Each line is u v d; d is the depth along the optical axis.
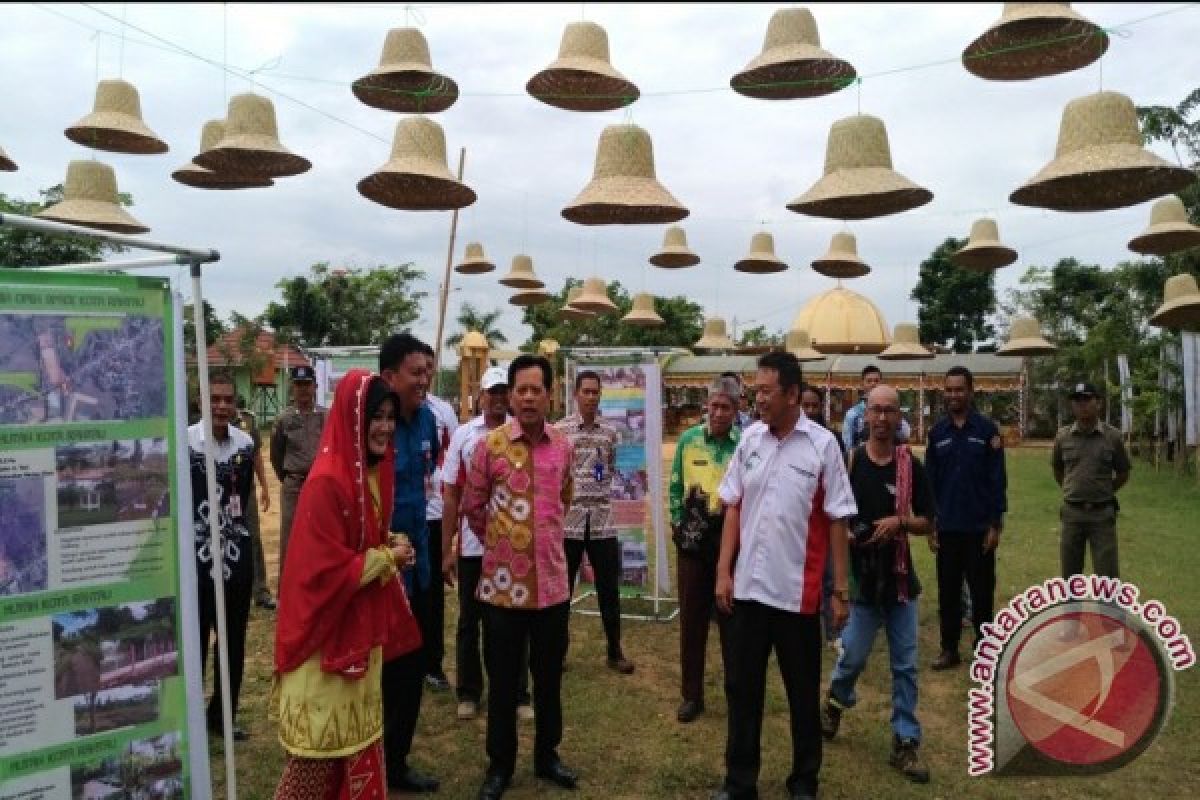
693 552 5.26
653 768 4.60
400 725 4.20
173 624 3.04
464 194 5.51
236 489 4.61
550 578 4.20
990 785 4.39
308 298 34.78
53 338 2.79
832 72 4.87
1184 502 14.42
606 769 4.59
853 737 5.02
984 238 8.80
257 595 7.70
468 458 4.82
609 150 5.38
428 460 4.52
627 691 5.79
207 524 4.50
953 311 46.03
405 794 4.26
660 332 39.00
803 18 4.84
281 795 3.12
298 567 3.04
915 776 4.43
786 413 4.03
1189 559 9.57
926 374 32.34
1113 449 6.29
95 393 2.87
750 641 4.07
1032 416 34.19
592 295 14.25
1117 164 4.11
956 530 6.08
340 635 3.10
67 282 2.82
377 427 3.18
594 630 7.25
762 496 4.06
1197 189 15.44
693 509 5.26
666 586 8.31
